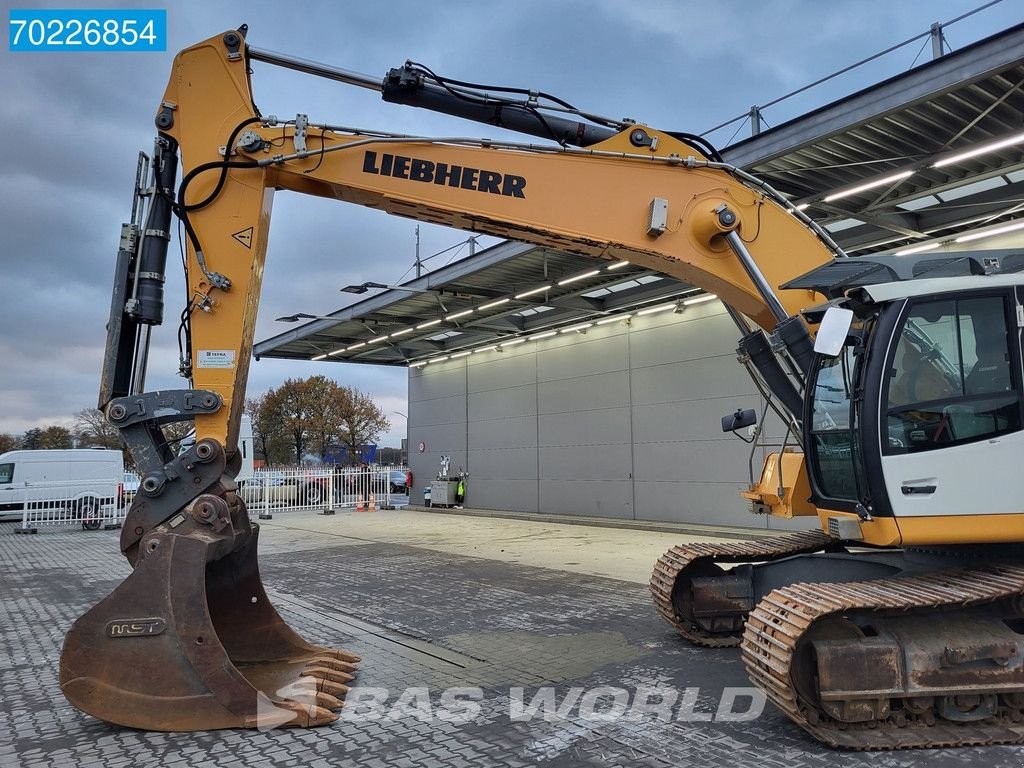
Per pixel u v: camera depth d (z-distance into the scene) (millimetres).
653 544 13617
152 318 4887
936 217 11438
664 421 16672
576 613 7746
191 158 5043
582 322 18781
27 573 11414
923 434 4547
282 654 5586
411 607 8172
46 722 4684
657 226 5477
